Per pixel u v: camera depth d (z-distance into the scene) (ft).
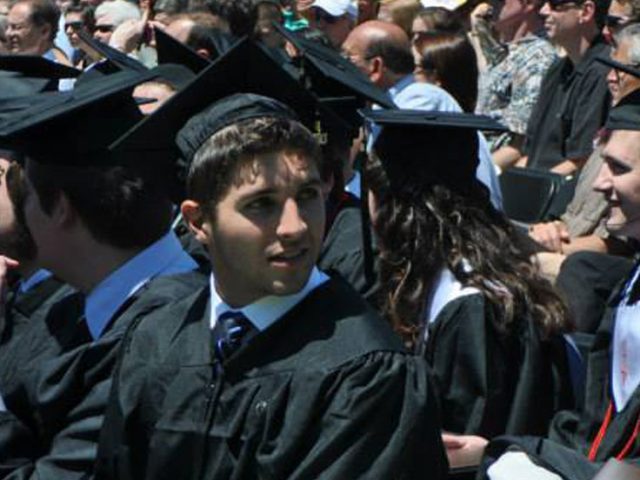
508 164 73.00
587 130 67.26
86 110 30.12
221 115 24.79
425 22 66.74
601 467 27.89
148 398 25.54
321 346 24.22
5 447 29.81
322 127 28.76
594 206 50.44
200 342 25.43
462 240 34.12
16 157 31.86
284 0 80.84
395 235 34.55
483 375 32.81
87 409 28.66
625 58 40.63
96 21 89.56
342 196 41.16
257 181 23.82
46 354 31.50
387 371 23.82
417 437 23.75
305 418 23.59
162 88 36.63
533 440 29.40
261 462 23.72
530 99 74.13
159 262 30.89
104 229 30.35
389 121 34.53
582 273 41.24
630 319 32.55
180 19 59.47
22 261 33.73
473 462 31.83
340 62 36.86
